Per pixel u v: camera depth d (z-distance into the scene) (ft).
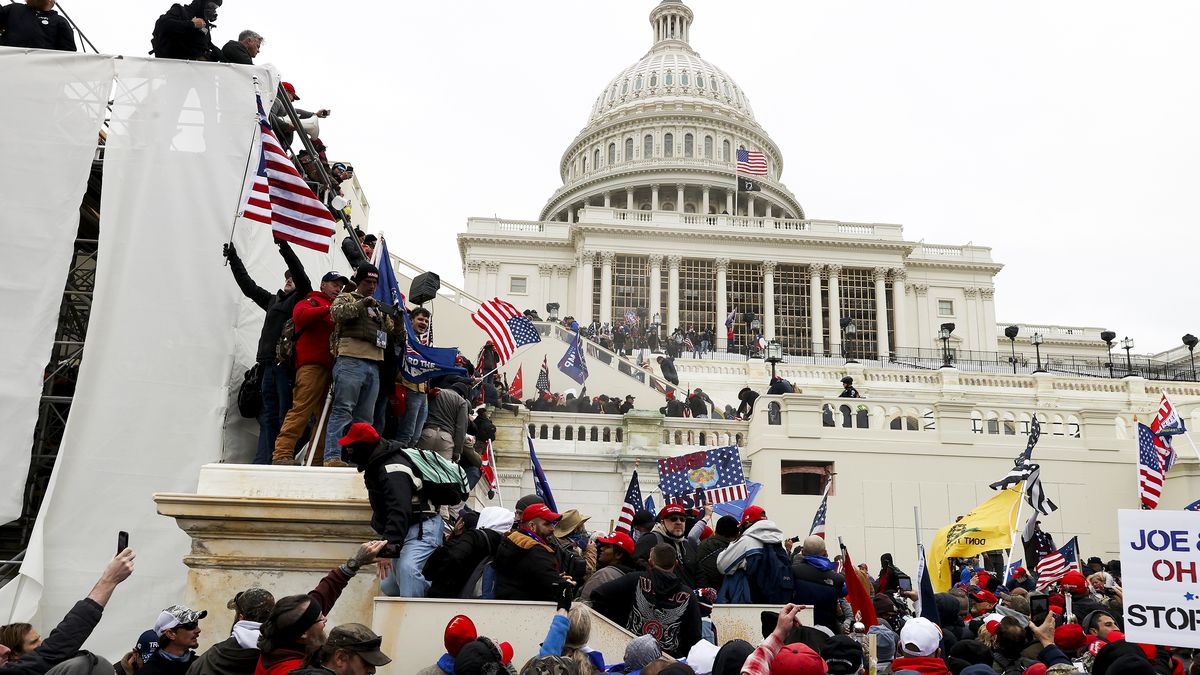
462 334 91.61
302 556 24.81
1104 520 73.67
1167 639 20.10
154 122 32.76
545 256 231.30
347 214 48.62
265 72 34.27
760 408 73.46
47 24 34.09
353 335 26.78
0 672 15.29
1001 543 37.06
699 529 33.40
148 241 31.73
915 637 19.86
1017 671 21.63
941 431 74.28
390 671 21.40
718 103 320.50
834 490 71.77
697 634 22.48
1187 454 76.13
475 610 21.84
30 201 31.30
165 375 30.86
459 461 36.04
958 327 229.66
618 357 104.06
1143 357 241.35
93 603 16.19
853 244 221.05
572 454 70.13
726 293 219.82
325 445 26.94
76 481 29.40
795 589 26.00
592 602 23.09
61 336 40.06
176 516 24.73
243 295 34.60
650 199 294.66
